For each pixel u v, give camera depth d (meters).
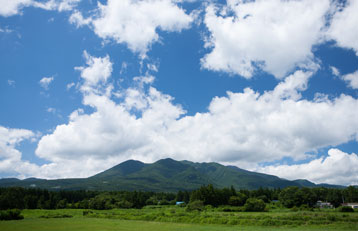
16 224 77.00
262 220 74.44
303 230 59.50
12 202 158.12
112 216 104.81
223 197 182.12
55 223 80.50
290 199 163.75
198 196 180.38
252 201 144.50
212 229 63.50
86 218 102.50
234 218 83.25
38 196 189.38
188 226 71.38
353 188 196.50
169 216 94.19
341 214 94.00
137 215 102.94
